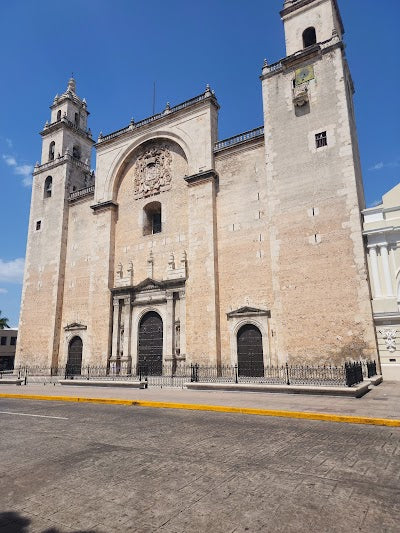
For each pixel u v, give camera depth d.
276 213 26.97
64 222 40.88
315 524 4.60
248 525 4.61
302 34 31.27
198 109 33.50
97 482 6.14
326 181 25.56
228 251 29.38
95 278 35.81
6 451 8.10
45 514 5.02
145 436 9.29
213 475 6.36
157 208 35.88
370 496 5.39
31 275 41.62
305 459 7.16
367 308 22.45
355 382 17.70
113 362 32.81
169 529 4.55
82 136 47.41
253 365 26.53
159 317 32.06
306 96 27.44
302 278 24.95
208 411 13.12
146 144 37.06
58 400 17.14
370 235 23.94
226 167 31.17
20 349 39.72
